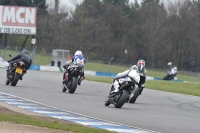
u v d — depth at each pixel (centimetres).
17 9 18800
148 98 8144
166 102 7644
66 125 4156
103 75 18038
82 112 5484
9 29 18762
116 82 6094
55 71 17225
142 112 5969
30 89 7906
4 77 10338
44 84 9338
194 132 4625
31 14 18862
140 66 6862
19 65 7994
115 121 4975
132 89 6084
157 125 4922
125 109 6141
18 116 4431
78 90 8544
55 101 6406
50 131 3741
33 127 3844
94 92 8388
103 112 5625
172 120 5419
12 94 6844
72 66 7600
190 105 7406
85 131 3931
